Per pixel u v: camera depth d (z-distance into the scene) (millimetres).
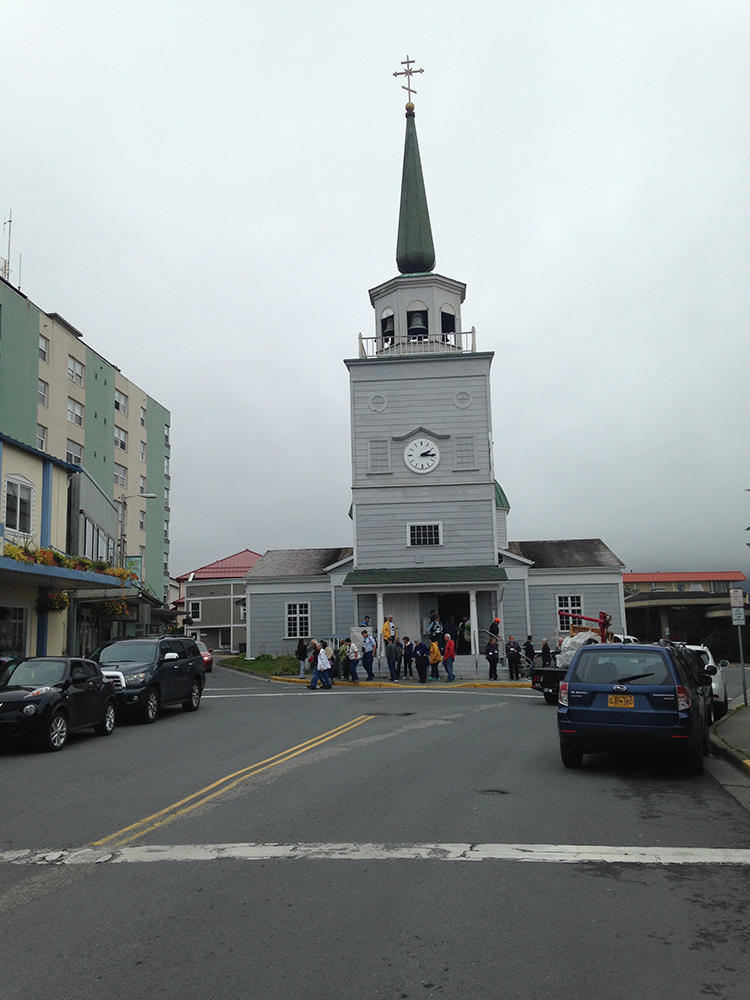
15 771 11734
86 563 24484
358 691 26422
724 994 4383
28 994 4398
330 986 4461
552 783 10219
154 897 5938
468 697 23422
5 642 23188
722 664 18031
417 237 39562
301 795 9453
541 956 4855
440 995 4352
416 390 37438
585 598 41000
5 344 37125
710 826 8055
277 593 42281
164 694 18891
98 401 46406
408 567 36281
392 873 6465
